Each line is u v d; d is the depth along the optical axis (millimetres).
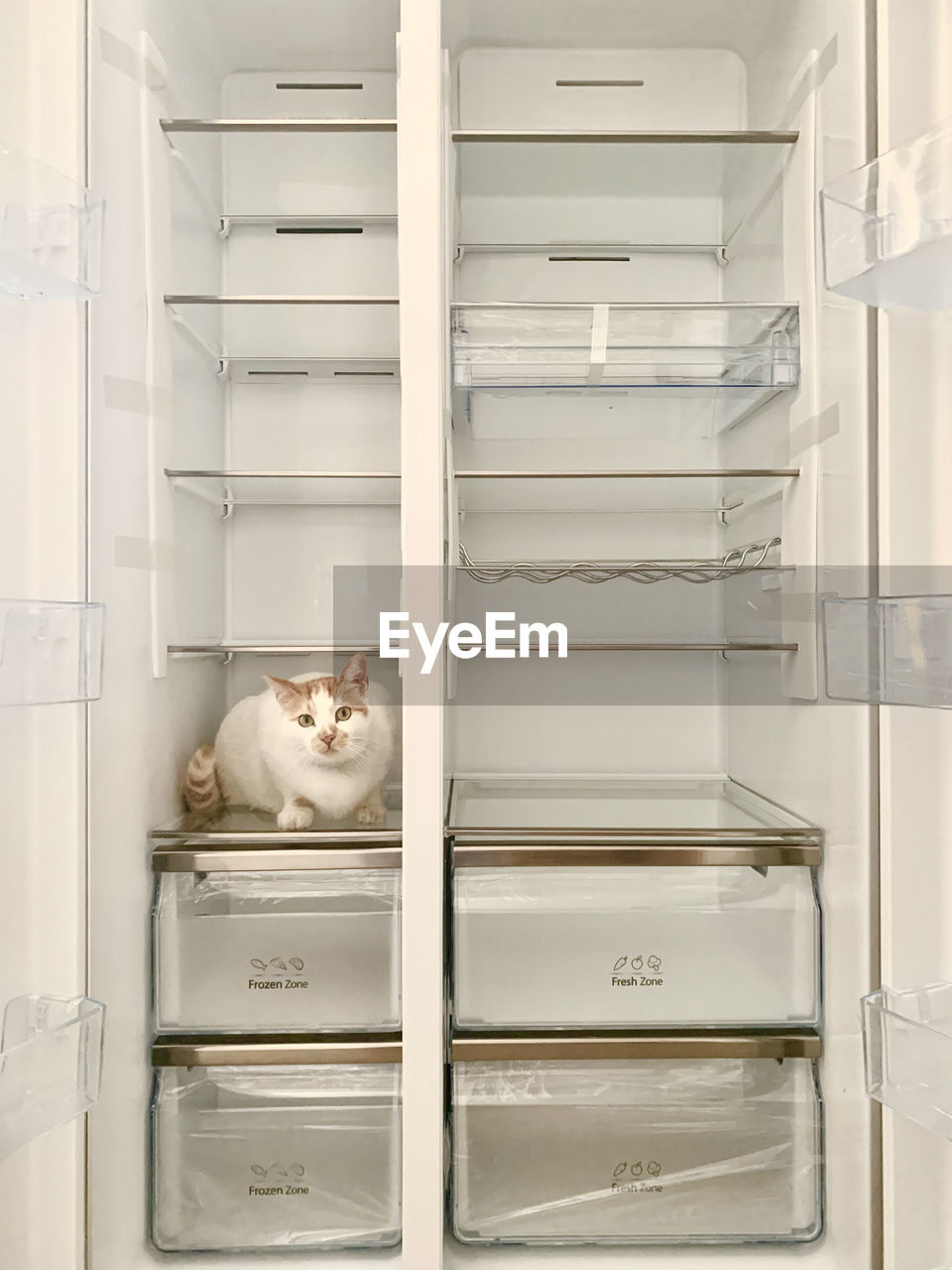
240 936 985
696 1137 981
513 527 1292
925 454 874
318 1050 961
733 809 1135
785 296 1053
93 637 724
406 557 860
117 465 943
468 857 985
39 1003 796
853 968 910
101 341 916
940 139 624
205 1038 977
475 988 986
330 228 1211
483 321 1019
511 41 1183
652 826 1036
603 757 1293
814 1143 977
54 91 872
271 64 1189
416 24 852
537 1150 976
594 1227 968
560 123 1202
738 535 1235
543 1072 984
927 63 868
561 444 1286
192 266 1121
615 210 1271
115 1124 922
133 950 952
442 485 881
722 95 1201
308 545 1208
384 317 1203
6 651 651
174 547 1059
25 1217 876
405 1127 875
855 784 904
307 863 979
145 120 977
